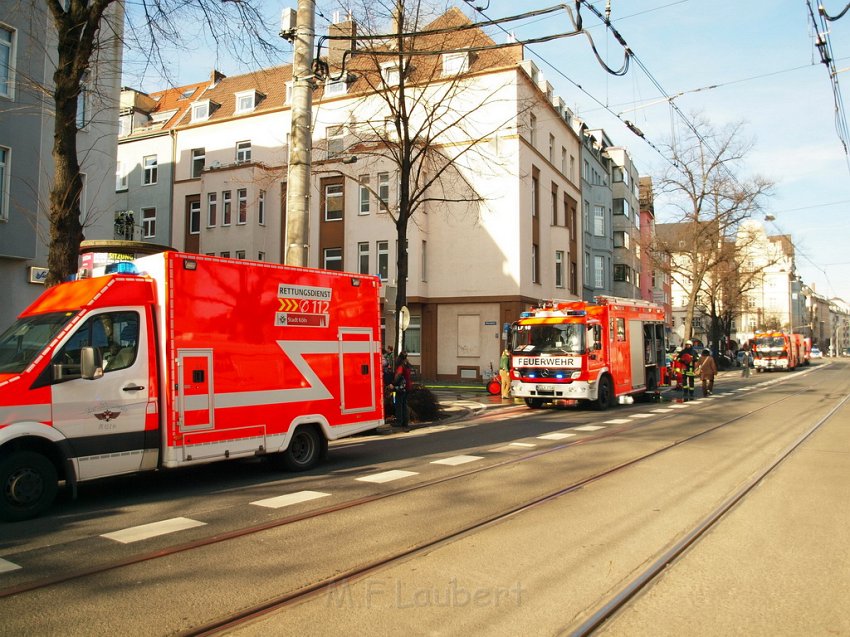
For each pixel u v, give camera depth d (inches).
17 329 301.0
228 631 153.8
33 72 652.7
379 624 157.3
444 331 1219.9
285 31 542.9
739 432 524.4
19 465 263.1
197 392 320.2
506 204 1176.2
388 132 792.9
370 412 418.6
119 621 159.3
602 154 1825.8
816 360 3550.7
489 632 152.7
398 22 640.4
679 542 223.6
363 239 1230.3
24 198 657.0
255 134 1368.1
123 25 446.9
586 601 171.2
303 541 227.1
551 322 728.3
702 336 2709.2
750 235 1638.8
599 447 443.2
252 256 1280.8
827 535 234.7
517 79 1164.5
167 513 273.3
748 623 158.9
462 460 395.5
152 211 1466.5
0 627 155.6
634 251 2023.9
